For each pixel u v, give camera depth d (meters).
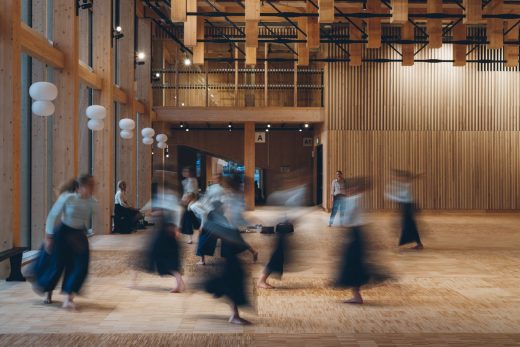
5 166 8.32
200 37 13.73
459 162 21.17
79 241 6.68
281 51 22.69
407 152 21.11
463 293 7.83
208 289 6.25
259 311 6.77
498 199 21.17
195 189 12.59
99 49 14.16
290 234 8.03
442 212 21.16
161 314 6.55
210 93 22.77
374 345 5.51
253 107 21.36
